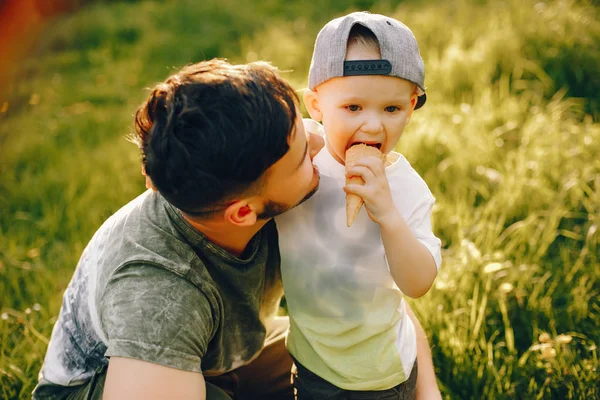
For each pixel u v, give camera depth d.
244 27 6.14
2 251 2.90
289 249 1.59
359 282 1.57
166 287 1.31
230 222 1.33
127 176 3.58
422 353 1.80
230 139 1.20
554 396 1.91
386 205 1.42
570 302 2.18
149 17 6.96
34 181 3.60
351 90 1.43
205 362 1.54
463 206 2.71
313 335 1.64
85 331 1.47
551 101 3.48
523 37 3.89
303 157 1.33
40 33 6.88
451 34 4.40
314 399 1.70
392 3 5.75
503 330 2.15
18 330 2.32
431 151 3.13
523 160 2.88
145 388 1.24
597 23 3.92
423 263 1.45
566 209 2.60
